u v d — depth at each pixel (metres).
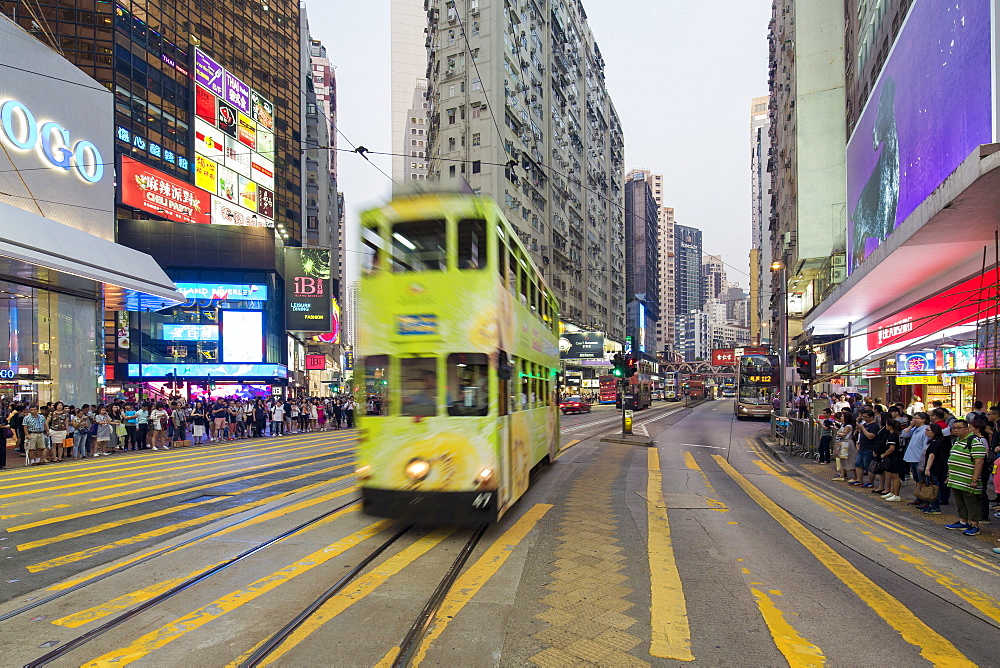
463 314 7.05
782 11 42.88
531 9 55.22
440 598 5.04
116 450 17.39
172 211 44.38
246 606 4.83
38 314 20.58
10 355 19.89
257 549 6.50
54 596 5.05
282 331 44.41
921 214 10.20
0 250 15.17
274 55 61.16
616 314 87.94
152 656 3.95
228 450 17.59
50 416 15.07
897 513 8.99
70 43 42.22
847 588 5.41
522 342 9.11
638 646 4.16
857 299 19.02
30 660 3.88
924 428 9.48
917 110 16.16
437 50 50.59
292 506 8.87
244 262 39.91
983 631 4.50
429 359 7.06
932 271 14.46
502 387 7.46
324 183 79.69
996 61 11.46
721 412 44.00
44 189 19.98
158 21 46.91
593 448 17.97
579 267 67.69
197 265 39.09
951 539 7.36
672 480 11.83
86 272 18.19
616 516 8.41
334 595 5.09
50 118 20.30
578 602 4.99
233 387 39.31
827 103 34.22
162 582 5.41
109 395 35.72
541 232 55.62
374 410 7.12
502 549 6.62
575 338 63.81
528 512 8.61
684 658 3.99
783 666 3.89
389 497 6.94
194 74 48.94
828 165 34.03
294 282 42.44
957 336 13.52
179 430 19.41
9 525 7.71
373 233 7.39
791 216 38.44
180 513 8.42
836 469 13.17
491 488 6.85
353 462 14.23
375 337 7.24
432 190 7.45
